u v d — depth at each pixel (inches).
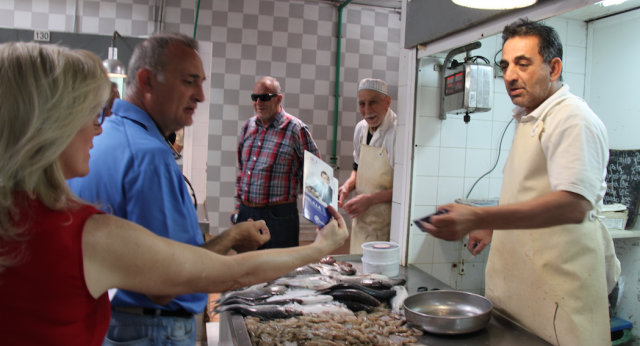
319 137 187.9
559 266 52.4
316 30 183.5
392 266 76.0
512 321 58.5
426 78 84.4
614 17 95.1
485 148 92.1
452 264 91.0
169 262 29.4
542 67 52.4
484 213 45.6
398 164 88.9
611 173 99.3
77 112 25.8
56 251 24.6
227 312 58.1
